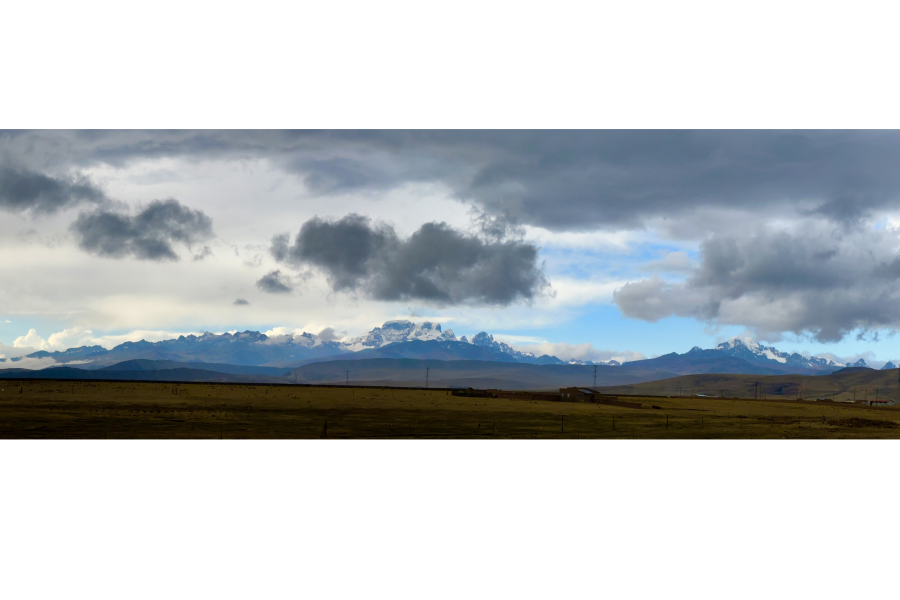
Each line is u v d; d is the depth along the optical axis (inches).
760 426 3277.6
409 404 4146.2
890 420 3774.6
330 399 4313.5
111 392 4247.0
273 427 2839.6
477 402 4517.7
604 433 2940.5
